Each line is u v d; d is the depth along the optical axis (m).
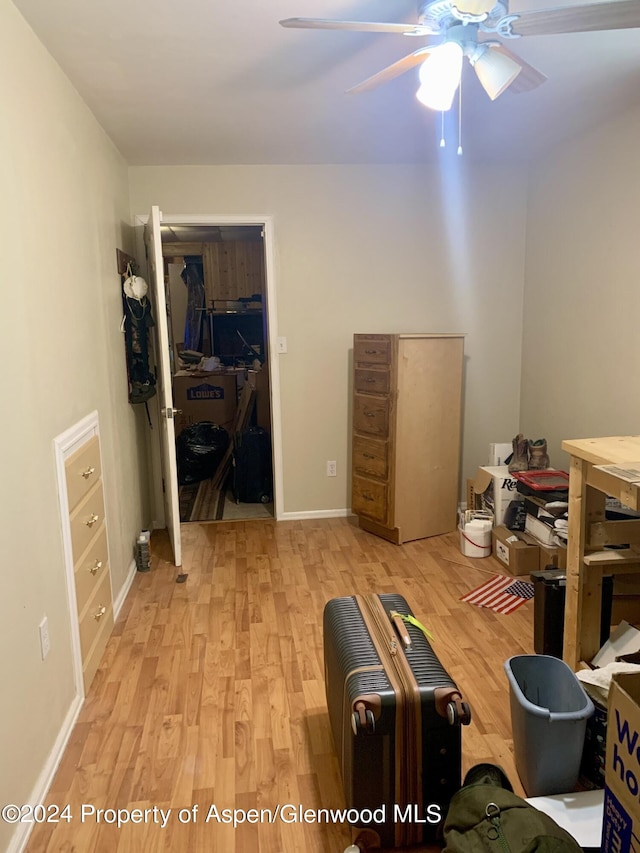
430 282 4.20
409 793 1.59
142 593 3.18
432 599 3.05
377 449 3.80
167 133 3.21
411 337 3.62
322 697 2.28
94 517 2.48
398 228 4.12
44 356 1.99
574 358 3.62
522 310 4.29
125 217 3.72
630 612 2.25
